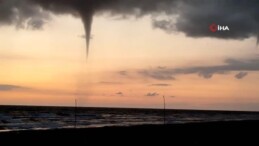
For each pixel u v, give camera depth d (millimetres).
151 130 27266
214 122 36688
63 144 21109
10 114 92438
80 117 99500
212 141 23969
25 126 55906
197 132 27344
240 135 27344
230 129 30453
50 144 20859
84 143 21594
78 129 26234
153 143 22656
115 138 23531
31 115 94312
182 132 27031
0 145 19641
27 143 20688
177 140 23844
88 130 25859
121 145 21625
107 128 27469
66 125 60875
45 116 93750
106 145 21422
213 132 28016
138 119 95688
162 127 29344
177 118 109375
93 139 22828
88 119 87812
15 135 22438
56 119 80875
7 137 21672
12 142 20578
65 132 24391
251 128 32344
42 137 22438
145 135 25047
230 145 22703
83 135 23750
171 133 26219
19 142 20734
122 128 27797
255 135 27875
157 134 25672
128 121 82250
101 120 84375
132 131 26438
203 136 25688
